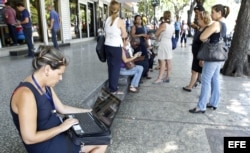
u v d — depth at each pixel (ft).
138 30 18.72
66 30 42.75
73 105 11.30
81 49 33.55
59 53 5.21
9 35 28.73
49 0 36.73
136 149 8.79
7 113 10.14
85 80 15.75
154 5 40.93
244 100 14.16
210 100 12.76
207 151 8.68
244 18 19.60
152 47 22.52
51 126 5.37
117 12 12.63
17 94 4.85
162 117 11.69
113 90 13.62
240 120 11.35
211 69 11.55
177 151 8.69
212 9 11.62
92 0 56.13
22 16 24.23
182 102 13.80
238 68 20.44
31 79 5.08
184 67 24.07
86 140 5.81
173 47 18.40
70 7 44.98
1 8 27.20
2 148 7.58
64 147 5.53
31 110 4.81
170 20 16.97
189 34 70.44
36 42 34.04
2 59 23.73
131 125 10.78
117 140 9.43
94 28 58.23
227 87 16.98
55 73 5.13
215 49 11.09
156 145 9.09
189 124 10.92
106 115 9.54
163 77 19.67
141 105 13.30
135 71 15.20
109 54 13.01
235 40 20.45
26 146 5.36
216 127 10.60
